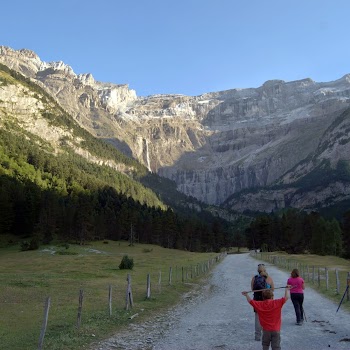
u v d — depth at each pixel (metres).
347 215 115.81
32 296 27.34
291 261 73.19
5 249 97.94
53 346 14.38
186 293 31.52
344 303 23.39
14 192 125.69
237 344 14.48
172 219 147.62
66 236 121.00
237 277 45.97
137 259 80.62
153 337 15.98
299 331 16.23
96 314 20.91
